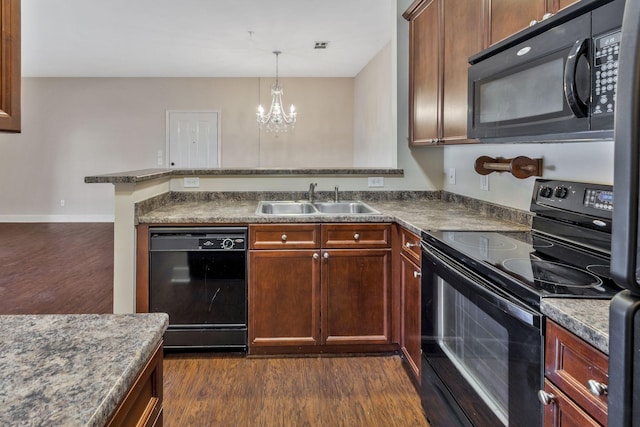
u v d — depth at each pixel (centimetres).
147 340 79
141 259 239
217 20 445
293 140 756
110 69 678
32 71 692
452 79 226
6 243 577
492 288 125
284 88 749
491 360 125
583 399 86
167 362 244
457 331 151
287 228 242
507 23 168
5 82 81
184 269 241
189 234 240
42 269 445
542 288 108
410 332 221
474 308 136
